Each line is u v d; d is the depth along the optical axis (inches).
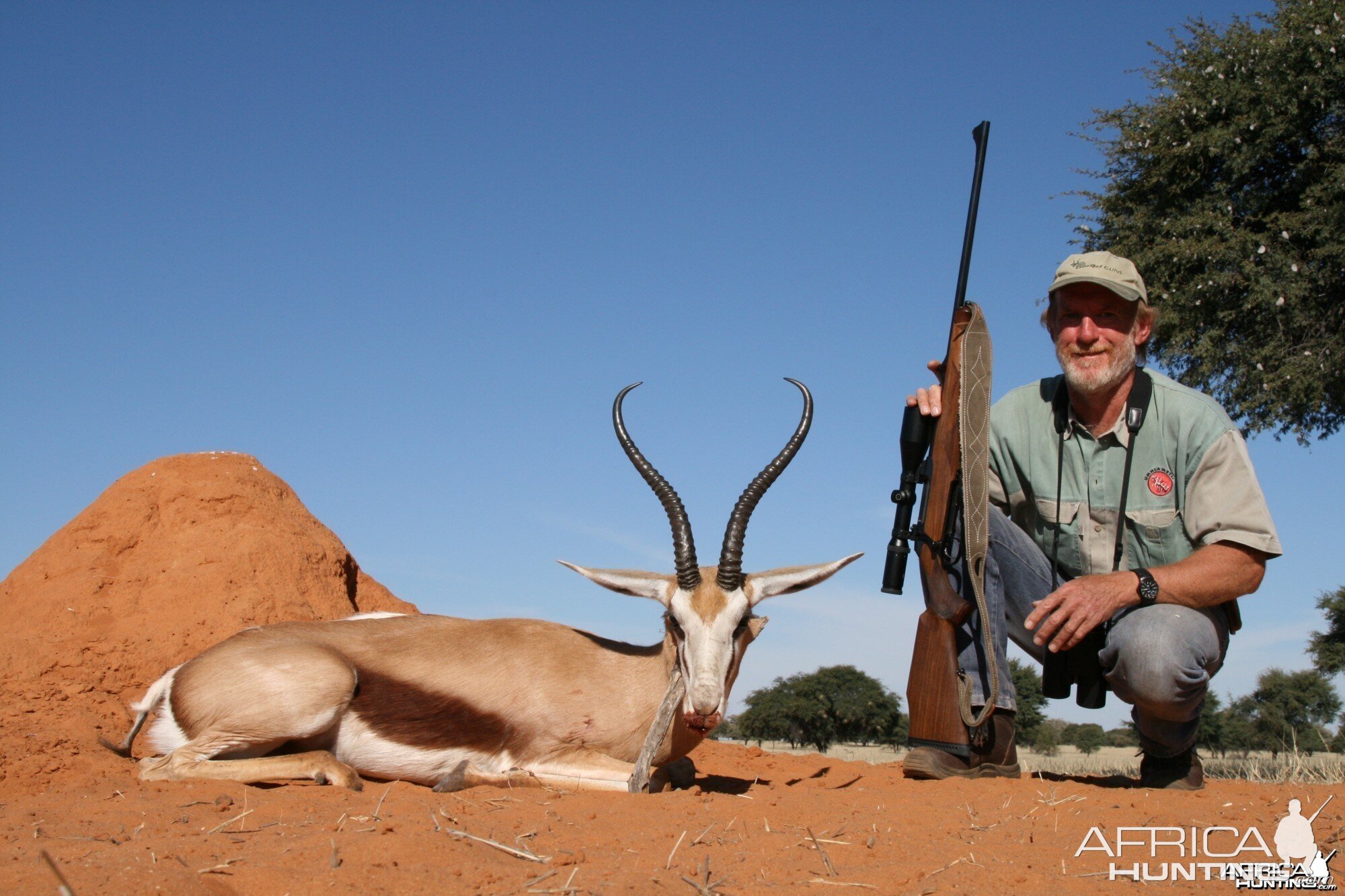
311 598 111.0
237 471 117.6
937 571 78.6
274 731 78.4
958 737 79.3
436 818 61.9
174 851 53.6
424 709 82.2
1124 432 78.4
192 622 103.3
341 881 48.6
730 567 81.2
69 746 83.7
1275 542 72.4
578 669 85.1
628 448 85.7
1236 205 209.0
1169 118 206.7
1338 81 196.7
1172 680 71.7
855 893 49.7
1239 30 210.4
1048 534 83.0
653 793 75.0
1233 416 208.8
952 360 78.4
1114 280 75.4
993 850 57.7
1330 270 197.8
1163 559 78.2
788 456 85.5
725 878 51.5
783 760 111.0
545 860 53.8
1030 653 86.7
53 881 47.0
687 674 78.8
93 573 106.2
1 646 95.4
